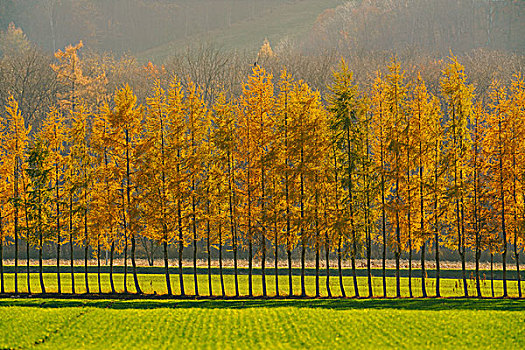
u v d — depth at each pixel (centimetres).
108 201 5659
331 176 5466
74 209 5797
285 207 5562
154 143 5669
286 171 5481
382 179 5488
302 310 4544
